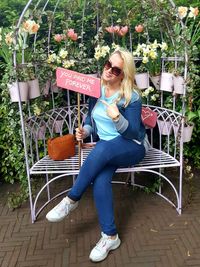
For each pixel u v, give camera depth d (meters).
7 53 2.81
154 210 2.98
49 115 3.04
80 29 3.32
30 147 2.95
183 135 2.82
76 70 3.02
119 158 2.47
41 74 2.89
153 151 3.02
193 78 2.89
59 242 2.60
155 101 3.25
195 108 3.44
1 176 3.65
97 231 2.72
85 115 3.09
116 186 3.44
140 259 2.39
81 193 2.48
